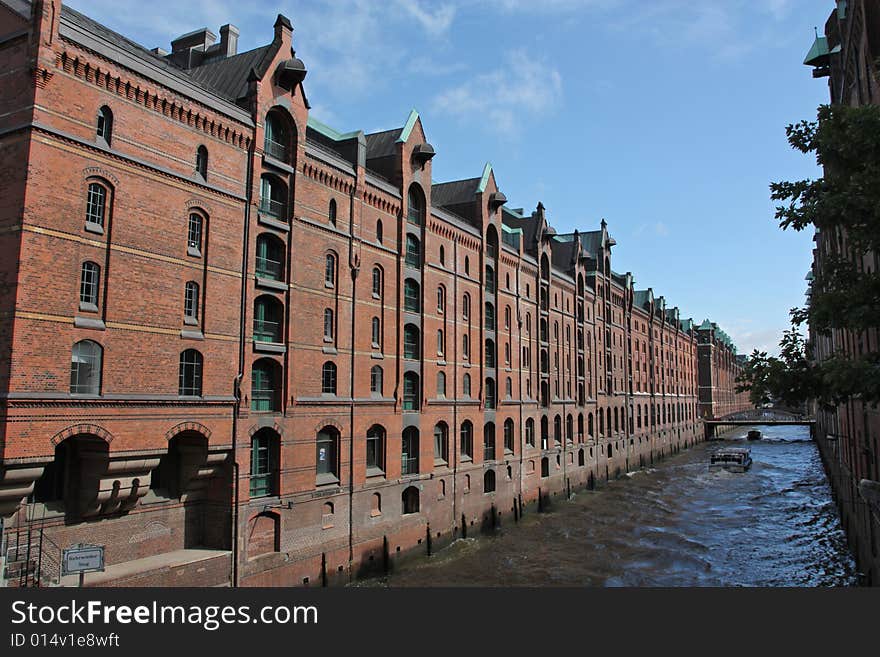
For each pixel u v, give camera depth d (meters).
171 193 23.12
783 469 78.44
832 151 12.86
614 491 61.34
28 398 18.38
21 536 19.53
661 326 96.75
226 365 24.81
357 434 31.50
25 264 18.61
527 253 53.66
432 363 38.19
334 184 30.91
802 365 13.50
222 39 32.91
